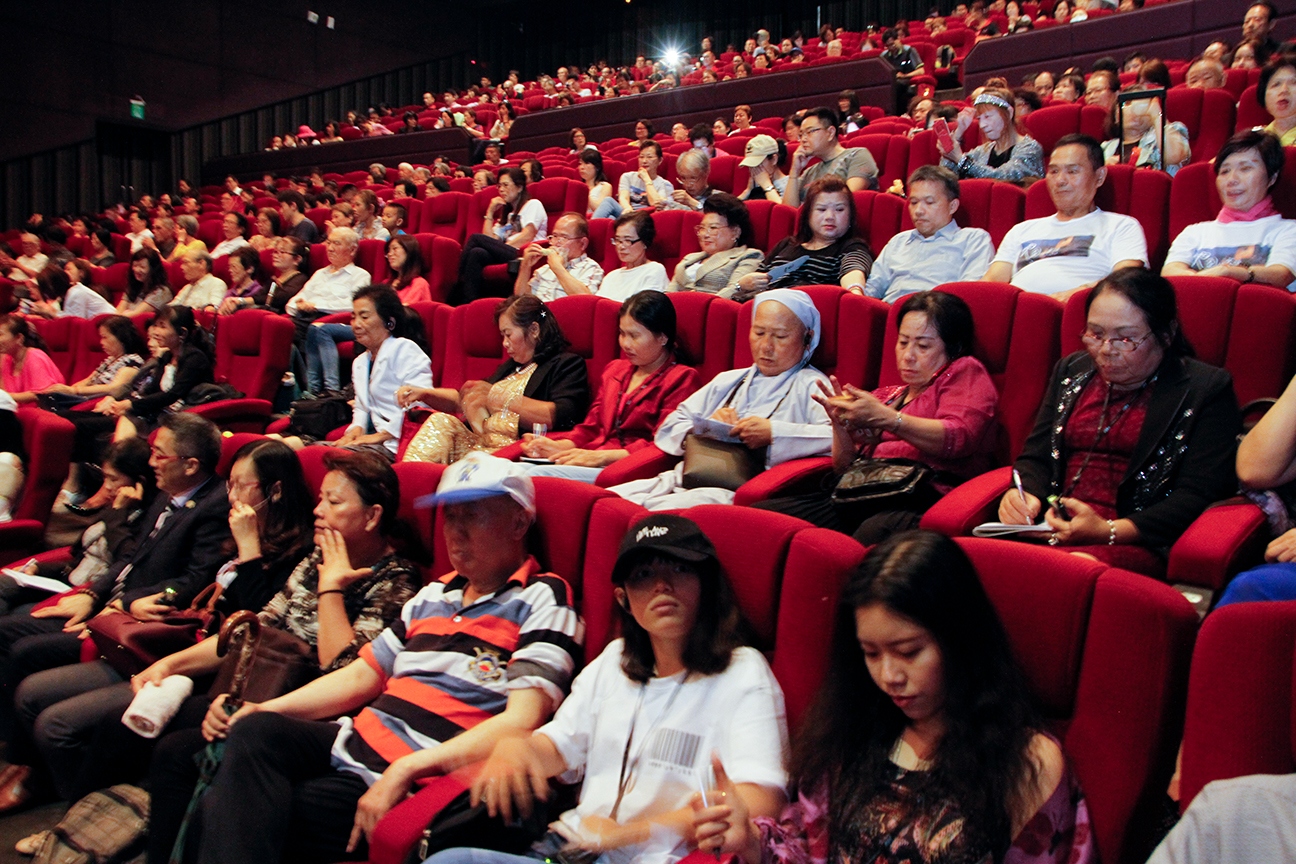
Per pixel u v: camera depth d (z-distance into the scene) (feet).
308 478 5.33
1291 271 5.53
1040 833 2.53
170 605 5.24
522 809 3.26
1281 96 7.91
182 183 24.00
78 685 5.18
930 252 6.86
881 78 16.71
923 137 10.34
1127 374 4.00
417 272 10.37
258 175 25.88
